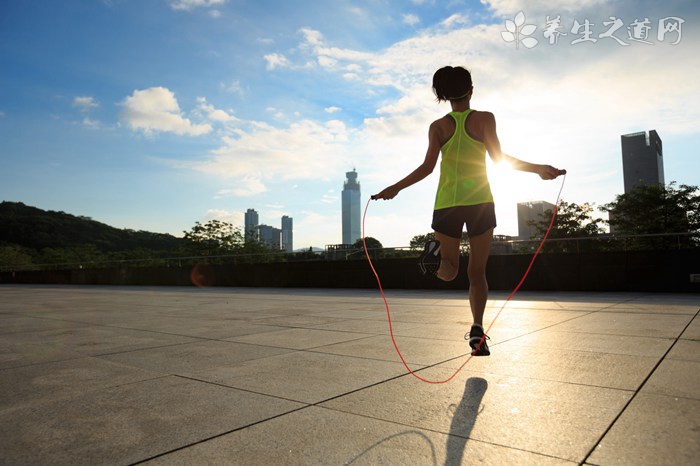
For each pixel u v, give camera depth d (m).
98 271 23.23
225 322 5.80
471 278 2.98
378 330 4.86
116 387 2.70
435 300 8.89
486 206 2.89
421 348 3.77
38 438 1.91
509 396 2.38
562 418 2.03
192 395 2.51
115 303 9.43
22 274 28.31
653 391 2.38
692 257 9.73
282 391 2.55
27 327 5.59
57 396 2.53
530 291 11.26
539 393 2.41
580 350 3.52
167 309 7.82
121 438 1.89
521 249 12.00
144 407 2.31
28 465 1.65
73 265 25.12
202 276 18.91
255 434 1.92
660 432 1.83
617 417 2.02
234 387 2.66
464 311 6.70
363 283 14.25
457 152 2.96
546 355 3.37
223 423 2.06
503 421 2.02
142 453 1.74
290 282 16.08
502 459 1.63
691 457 1.61
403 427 1.97
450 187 2.96
